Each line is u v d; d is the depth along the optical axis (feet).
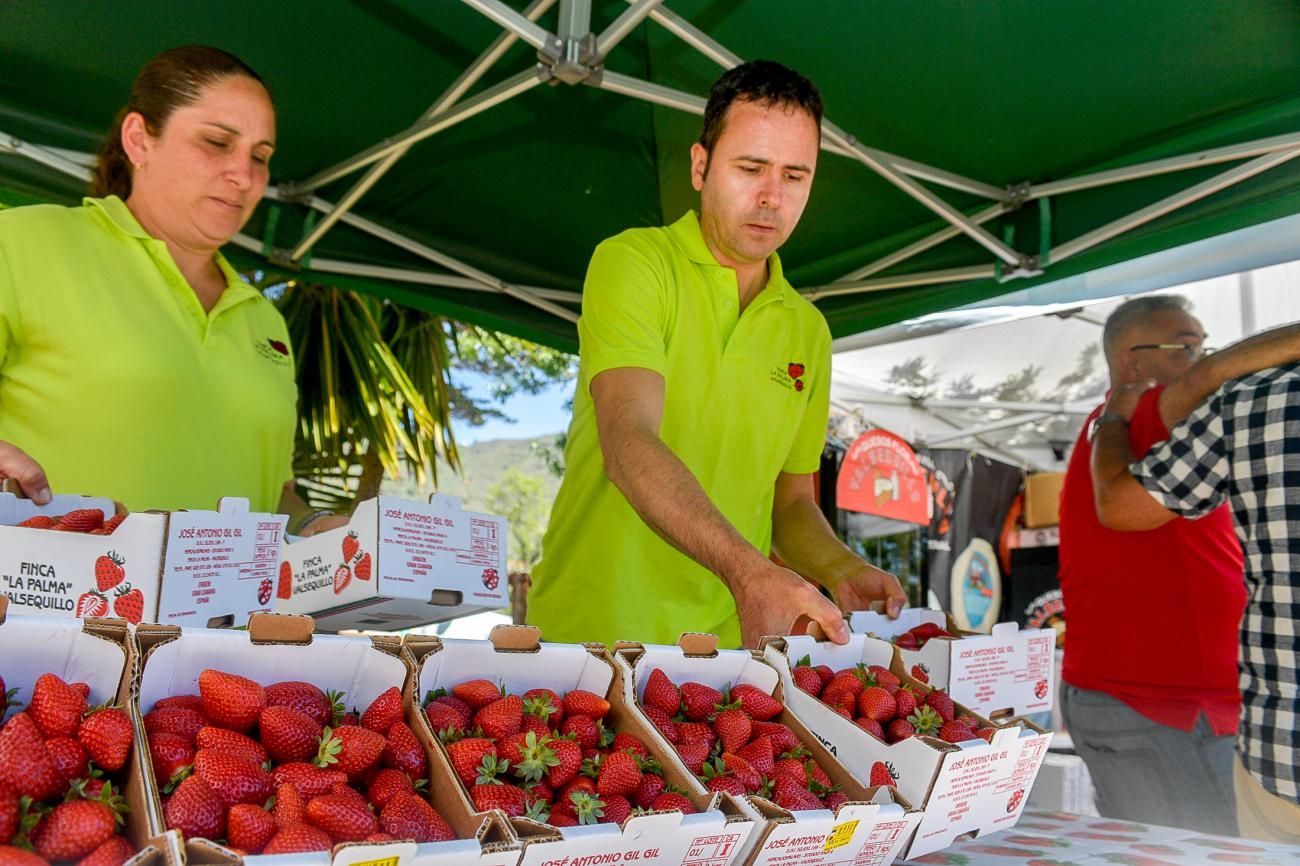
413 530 5.95
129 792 2.78
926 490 17.78
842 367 17.65
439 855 2.66
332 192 11.66
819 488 17.46
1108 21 8.43
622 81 8.77
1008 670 6.32
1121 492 8.49
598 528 7.30
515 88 9.00
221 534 5.16
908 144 10.55
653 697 4.25
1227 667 9.10
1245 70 8.77
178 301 7.00
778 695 4.75
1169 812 9.25
